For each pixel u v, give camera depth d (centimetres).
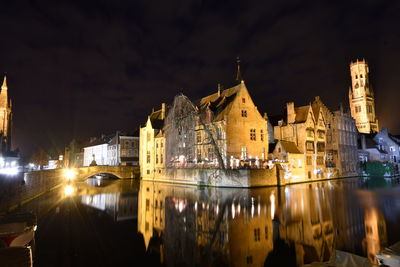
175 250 1605
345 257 1062
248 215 2389
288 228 1980
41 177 3956
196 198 3459
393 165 7300
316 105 6344
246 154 5212
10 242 1319
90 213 2650
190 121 5694
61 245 1703
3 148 7925
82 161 12181
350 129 7319
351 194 3559
